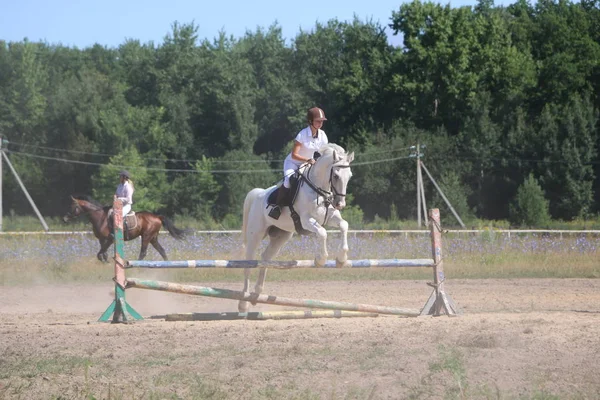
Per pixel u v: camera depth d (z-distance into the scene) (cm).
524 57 6625
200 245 2428
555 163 5888
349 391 677
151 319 1127
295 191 1111
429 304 1163
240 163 6475
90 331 980
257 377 741
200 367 783
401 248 2383
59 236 2847
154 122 6800
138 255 2248
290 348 845
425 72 6575
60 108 6962
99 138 6712
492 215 6144
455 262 2186
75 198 2061
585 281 1883
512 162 6069
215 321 1099
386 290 1698
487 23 6731
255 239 1194
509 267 2086
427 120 6725
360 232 2903
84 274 1942
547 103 6456
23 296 1628
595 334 891
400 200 6106
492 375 725
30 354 854
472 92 6450
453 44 6525
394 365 767
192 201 6359
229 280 1903
